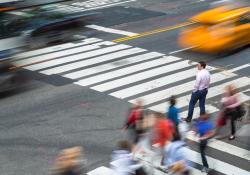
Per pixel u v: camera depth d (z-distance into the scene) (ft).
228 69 115.03
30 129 85.46
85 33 143.74
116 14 164.86
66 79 108.68
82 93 101.14
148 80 108.27
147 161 71.67
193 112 90.94
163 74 111.86
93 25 151.33
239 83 106.73
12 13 97.45
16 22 99.19
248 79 109.19
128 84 106.01
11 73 100.63
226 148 78.74
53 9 133.39
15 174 71.15
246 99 97.81
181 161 61.31
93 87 104.32
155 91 102.32
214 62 119.55
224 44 122.83
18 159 75.46
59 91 102.06
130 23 154.40
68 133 84.02
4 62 98.53
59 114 91.45
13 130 84.99
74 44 134.82
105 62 119.96
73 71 113.80
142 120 77.56
